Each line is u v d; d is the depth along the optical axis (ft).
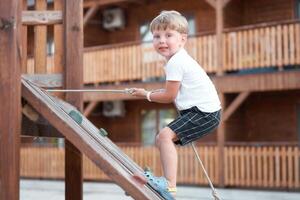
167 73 12.25
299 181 46.93
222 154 50.60
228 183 50.26
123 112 64.54
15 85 11.90
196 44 52.75
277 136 55.31
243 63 49.78
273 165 48.39
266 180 48.37
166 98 12.25
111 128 67.00
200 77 12.29
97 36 68.64
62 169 61.21
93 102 60.03
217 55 51.08
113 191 49.11
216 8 51.60
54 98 14.87
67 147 17.22
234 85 49.83
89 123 16.40
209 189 49.65
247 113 57.36
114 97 58.39
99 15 68.08
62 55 16.97
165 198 11.44
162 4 63.52
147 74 56.49
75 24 16.87
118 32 67.62
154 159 55.83
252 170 49.16
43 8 17.08
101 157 10.94
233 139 54.34
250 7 57.93
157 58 55.83
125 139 65.72
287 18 55.52
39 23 16.84
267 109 56.08
